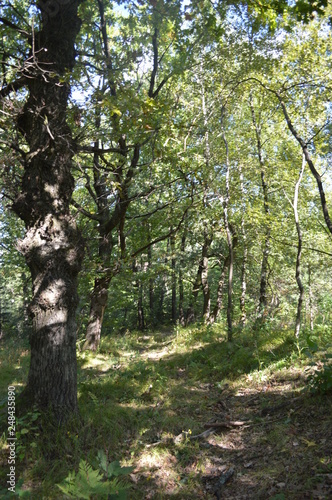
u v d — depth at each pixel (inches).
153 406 244.8
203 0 292.7
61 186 222.1
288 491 136.9
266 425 195.2
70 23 233.9
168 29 351.9
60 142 222.4
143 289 905.5
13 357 418.9
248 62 410.6
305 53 398.6
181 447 183.8
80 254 220.5
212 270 1003.9
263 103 481.4
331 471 142.3
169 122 285.1
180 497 147.0
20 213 217.8
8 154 231.1
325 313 450.6
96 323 478.9
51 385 202.4
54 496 146.0
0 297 1069.1
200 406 240.8
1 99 216.8
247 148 529.3
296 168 500.4
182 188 477.1
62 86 225.3
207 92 483.2
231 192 508.7
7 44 291.6
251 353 315.9
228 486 150.4
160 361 384.8
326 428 173.0
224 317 679.7
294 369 258.2
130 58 315.0
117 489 111.7
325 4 190.1
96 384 287.0
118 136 254.4
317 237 578.9
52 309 209.0
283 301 735.7
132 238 533.6
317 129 390.3
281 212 574.2
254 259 671.1
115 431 196.7
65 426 193.8
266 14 228.5
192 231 596.4
